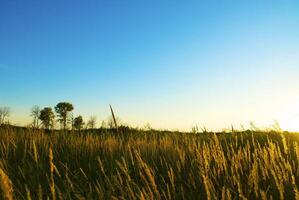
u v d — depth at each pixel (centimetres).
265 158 353
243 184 354
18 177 416
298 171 352
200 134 700
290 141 565
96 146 595
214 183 370
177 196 341
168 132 817
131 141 672
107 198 331
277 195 320
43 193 352
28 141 614
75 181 408
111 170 434
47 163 476
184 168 426
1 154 518
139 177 412
